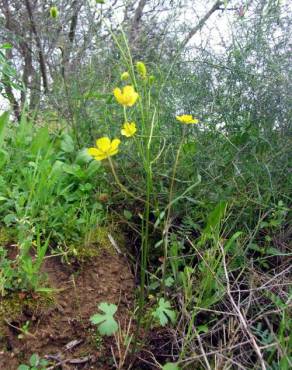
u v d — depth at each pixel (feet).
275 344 4.07
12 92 9.83
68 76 7.86
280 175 6.10
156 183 6.09
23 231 4.87
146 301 5.23
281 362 3.84
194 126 6.43
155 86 6.61
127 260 5.74
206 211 5.95
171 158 6.16
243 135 6.31
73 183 6.26
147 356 4.75
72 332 4.66
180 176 6.08
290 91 6.24
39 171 5.92
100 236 5.72
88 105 7.25
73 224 5.52
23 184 5.97
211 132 6.47
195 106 6.46
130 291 5.32
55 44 10.79
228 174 6.24
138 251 5.94
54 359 4.44
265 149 6.40
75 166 6.32
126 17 9.20
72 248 5.34
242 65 6.48
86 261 5.33
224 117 6.49
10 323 4.43
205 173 6.05
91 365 4.54
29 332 4.47
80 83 7.38
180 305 5.05
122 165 6.29
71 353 4.53
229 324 4.67
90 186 6.17
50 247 5.34
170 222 5.57
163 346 4.84
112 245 5.72
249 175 6.12
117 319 4.94
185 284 4.94
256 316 4.89
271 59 6.40
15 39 11.76
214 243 5.25
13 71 8.15
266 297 5.12
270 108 6.35
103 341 4.69
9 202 5.47
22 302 4.59
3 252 4.93
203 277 5.06
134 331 4.89
